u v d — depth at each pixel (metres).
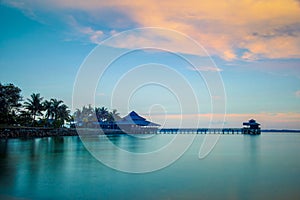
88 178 16.38
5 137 54.44
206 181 15.87
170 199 12.52
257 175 17.67
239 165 21.67
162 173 18.17
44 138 57.66
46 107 75.56
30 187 14.16
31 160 23.20
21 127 62.06
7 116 57.81
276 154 29.61
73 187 14.21
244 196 12.98
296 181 15.86
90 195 12.95
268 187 14.55
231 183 15.39
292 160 24.52
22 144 40.53
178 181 15.85
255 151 33.38
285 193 13.44
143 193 13.32
